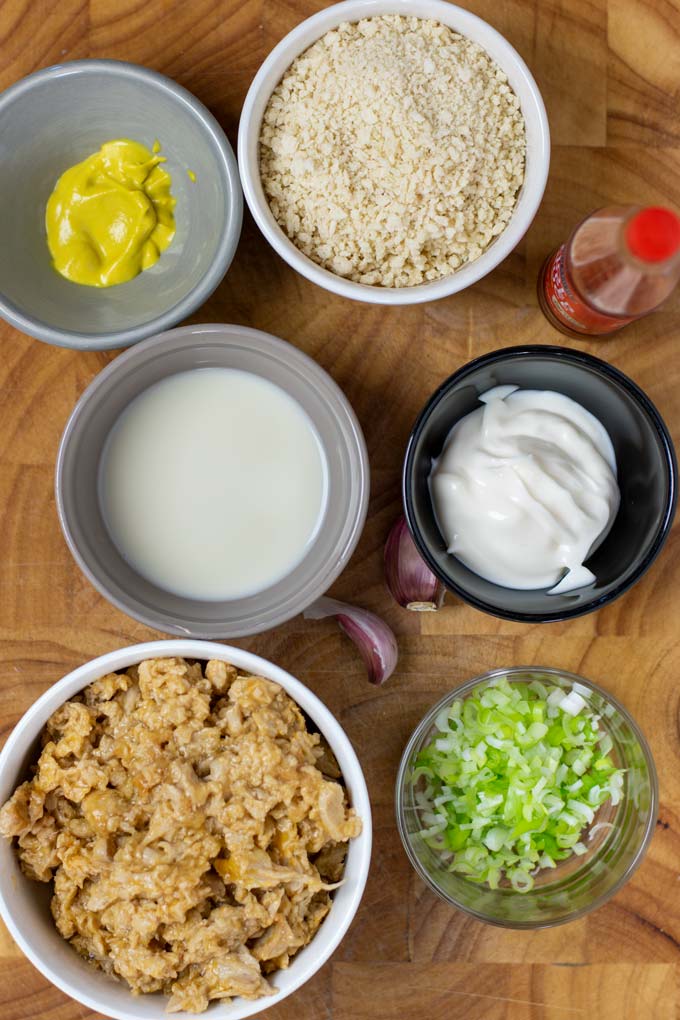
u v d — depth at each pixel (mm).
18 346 568
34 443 569
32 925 503
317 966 496
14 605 567
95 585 522
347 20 546
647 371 586
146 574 554
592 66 580
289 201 550
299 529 560
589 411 563
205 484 558
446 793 572
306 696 511
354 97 535
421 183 537
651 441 539
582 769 574
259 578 557
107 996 498
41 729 520
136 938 493
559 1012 580
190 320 574
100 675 518
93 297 567
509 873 576
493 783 563
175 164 568
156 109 551
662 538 530
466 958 577
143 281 571
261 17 569
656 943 583
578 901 571
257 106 538
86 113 556
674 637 586
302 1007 571
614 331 583
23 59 564
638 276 515
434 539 546
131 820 502
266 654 575
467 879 573
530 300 583
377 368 579
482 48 550
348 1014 571
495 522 536
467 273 535
